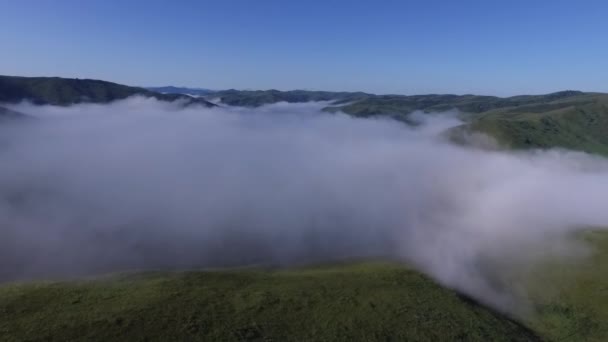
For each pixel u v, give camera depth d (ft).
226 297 227.20
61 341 172.24
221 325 197.06
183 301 215.10
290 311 220.43
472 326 230.89
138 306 204.85
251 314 211.41
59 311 195.93
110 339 176.65
